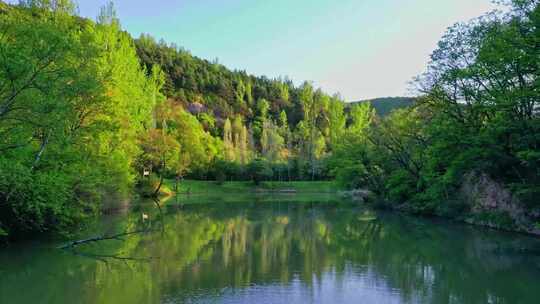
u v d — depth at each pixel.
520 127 27.02
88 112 26.62
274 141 117.56
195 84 178.25
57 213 23.88
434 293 15.53
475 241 26.11
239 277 17.52
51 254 21.44
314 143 113.75
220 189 93.44
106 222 34.72
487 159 31.31
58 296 14.76
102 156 29.67
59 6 27.44
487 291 15.80
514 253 22.33
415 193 45.47
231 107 174.25
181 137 83.00
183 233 29.89
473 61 33.25
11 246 23.16
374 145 50.88
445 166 37.31
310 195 85.94
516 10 26.44
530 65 25.16
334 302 14.42
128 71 54.16
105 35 48.53
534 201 27.89
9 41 18.97
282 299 14.67
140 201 61.00
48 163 23.50
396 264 20.28
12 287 15.87
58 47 18.88
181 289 15.71
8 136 19.91
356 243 26.14
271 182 102.19
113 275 17.67
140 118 61.19
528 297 15.03
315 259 21.31
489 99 29.16
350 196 80.12
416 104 39.06
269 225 35.09
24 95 18.52
